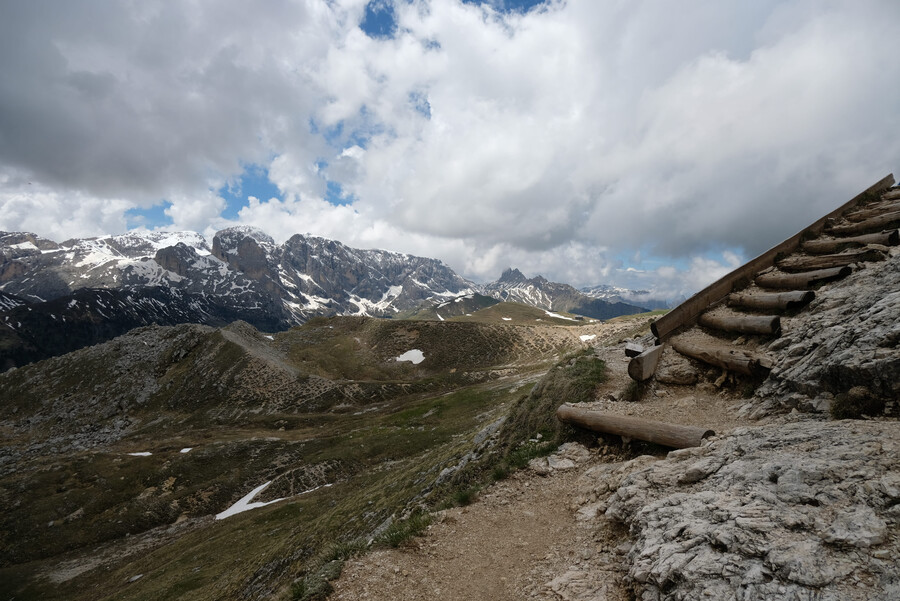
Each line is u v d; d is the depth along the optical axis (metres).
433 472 28.11
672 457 9.87
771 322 14.33
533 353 160.50
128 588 45.25
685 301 19.06
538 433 16.28
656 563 6.51
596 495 10.55
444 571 9.11
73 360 161.88
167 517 71.00
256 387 134.75
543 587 7.80
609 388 17.14
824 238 21.27
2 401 144.88
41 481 80.62
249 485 77.44
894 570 4.65
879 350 9.09
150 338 170.38
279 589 26.72
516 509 11.49
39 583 54.91
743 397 12.94
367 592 8.59
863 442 6.99
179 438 107.62
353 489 55.91
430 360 165.12
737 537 6.05
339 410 120.50
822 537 5.49
